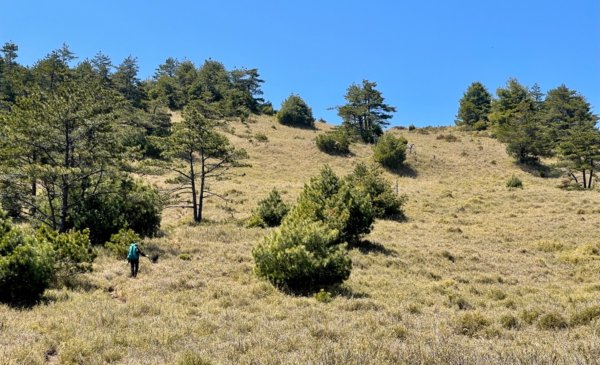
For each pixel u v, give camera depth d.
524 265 22.14
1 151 21.78
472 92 106.88
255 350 7.83
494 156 67.69
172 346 8.37
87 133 23.14
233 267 18.16
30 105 22.67
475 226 32.84
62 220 21.97
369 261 21.00
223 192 44.25
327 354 6.91
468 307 13.76
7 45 79.75
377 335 9.37
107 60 83.94
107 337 8.76
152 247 21.36
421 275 19.38
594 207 38.22
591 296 14.66
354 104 85.25
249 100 104.69
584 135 54.59
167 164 33.16
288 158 63.75
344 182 27.28
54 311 11.03
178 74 112.25
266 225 30.52
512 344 8.86
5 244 12.46
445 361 6.63
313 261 15.44
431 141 78.00
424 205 41.06
